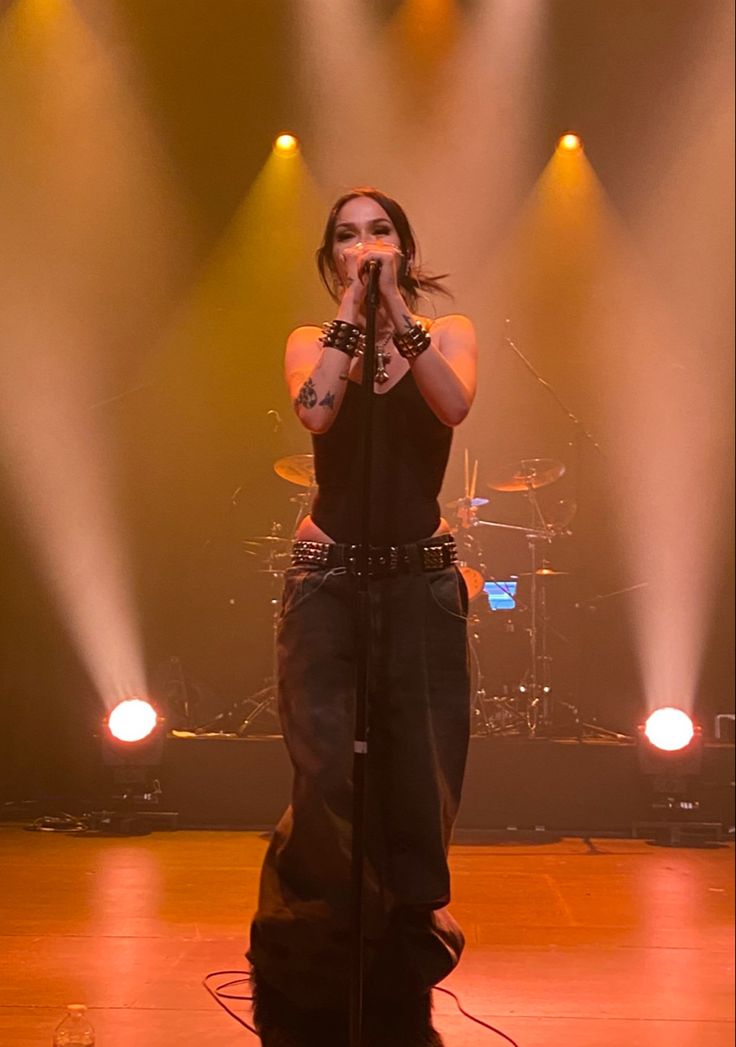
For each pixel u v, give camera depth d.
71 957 3.51
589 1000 3.15
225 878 4.79
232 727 6.80
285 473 6.63
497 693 6.89
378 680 2.39
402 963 2.37
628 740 6.36
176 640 7.50
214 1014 2.96
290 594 2.45
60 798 6.54
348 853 2.32
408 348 2.31
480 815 6.10
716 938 3.88
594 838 5.93
